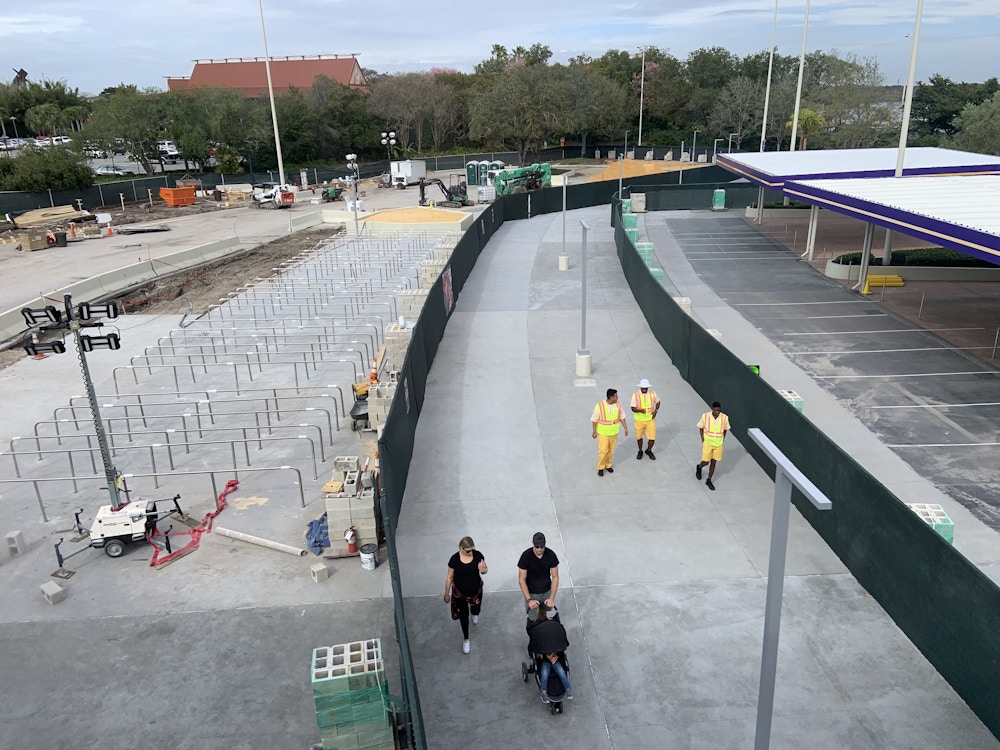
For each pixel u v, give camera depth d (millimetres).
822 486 10805
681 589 9914
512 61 107688
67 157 59094
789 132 86000
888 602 9195
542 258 33812
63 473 14422
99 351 22172
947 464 13508
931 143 76250
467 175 60906
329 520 11055
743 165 36781
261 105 84625
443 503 12383
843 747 7348
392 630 9547
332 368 19812
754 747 6895
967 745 7324
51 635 9734
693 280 29359
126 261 38250
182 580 10859
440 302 21562
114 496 12117
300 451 15016
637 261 24797
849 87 71562
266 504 12961
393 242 38969
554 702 7801
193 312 27094
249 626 9773
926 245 36094
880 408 16109
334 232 45688
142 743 7992
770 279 29266
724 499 12195
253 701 8516
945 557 8000
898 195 22297
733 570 10281
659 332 20516
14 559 11562
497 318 23875
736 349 20359
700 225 43750
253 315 25484
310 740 7977
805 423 11250
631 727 7719
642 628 9195
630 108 102000
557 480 13055
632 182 58406
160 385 19062
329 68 116562
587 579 10203
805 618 9219
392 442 11641
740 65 106500
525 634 9219
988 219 16906
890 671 8312
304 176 71188
